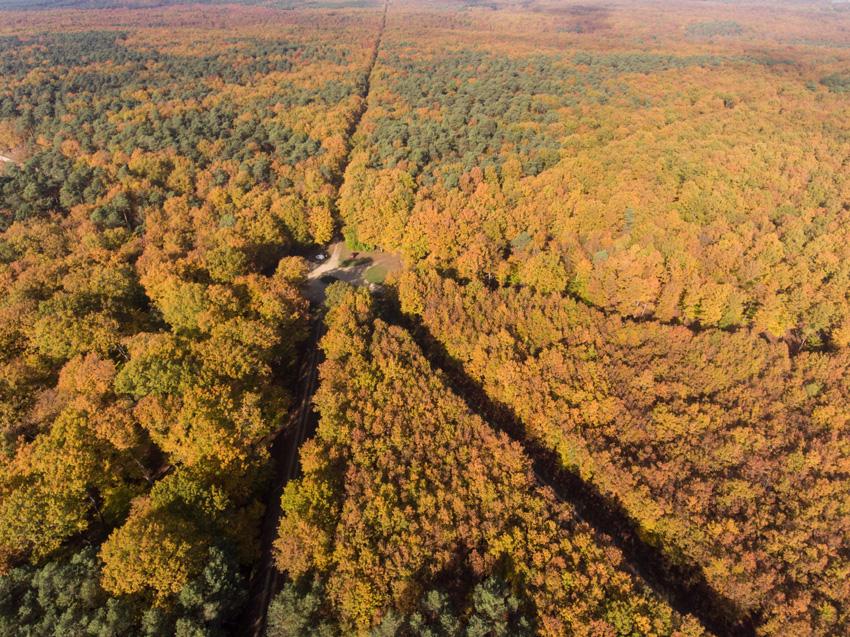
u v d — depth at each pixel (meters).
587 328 118.38
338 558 67.88
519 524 74.94
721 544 80.75
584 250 142.00
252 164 193.12
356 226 173.75
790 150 175.25
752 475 91.44
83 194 174.88
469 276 143.38
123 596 62.94
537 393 98.81
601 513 92.50
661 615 66.19
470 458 84.31
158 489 75.00
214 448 79.69
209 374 90.38
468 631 59.50
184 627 58.91
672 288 123.19
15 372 96.50
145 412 83.38
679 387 104.69
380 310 136.62
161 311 122.31
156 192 174.50
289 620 60.28
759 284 128.50
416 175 185.62
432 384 96.94
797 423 102.94
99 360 99.38
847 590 75.94
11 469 77.25
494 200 161.12
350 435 84.50
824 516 87.62
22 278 125.88
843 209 150.88
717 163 166.12
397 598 63.00
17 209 164.50
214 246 146.75
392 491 75.00
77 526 73.50
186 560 65.50
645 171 167.62
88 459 77.88
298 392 113.19
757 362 112.19
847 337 119.62
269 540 82.06
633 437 94.38
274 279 129.12
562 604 64.94
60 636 56.28
